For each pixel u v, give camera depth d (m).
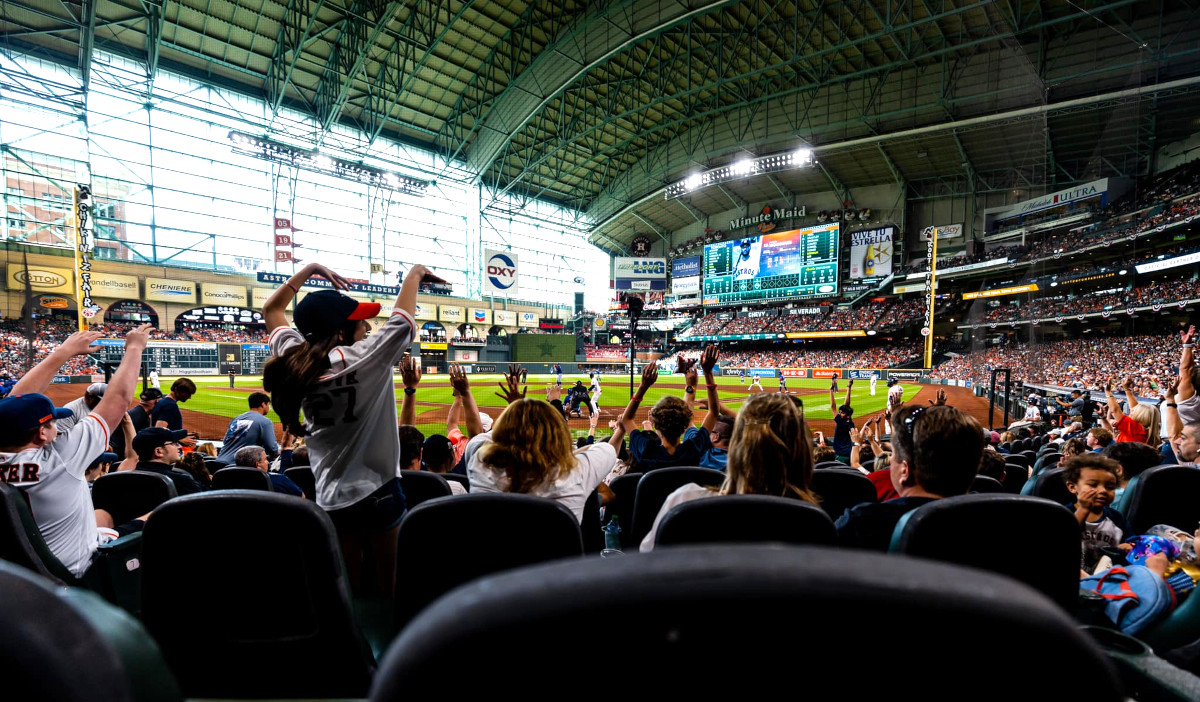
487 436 3.09
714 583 0.30
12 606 0.46
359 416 2.22
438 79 35.75
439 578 1.52
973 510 1.44
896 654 0.31
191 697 1.45
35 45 27.94
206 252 36.50
